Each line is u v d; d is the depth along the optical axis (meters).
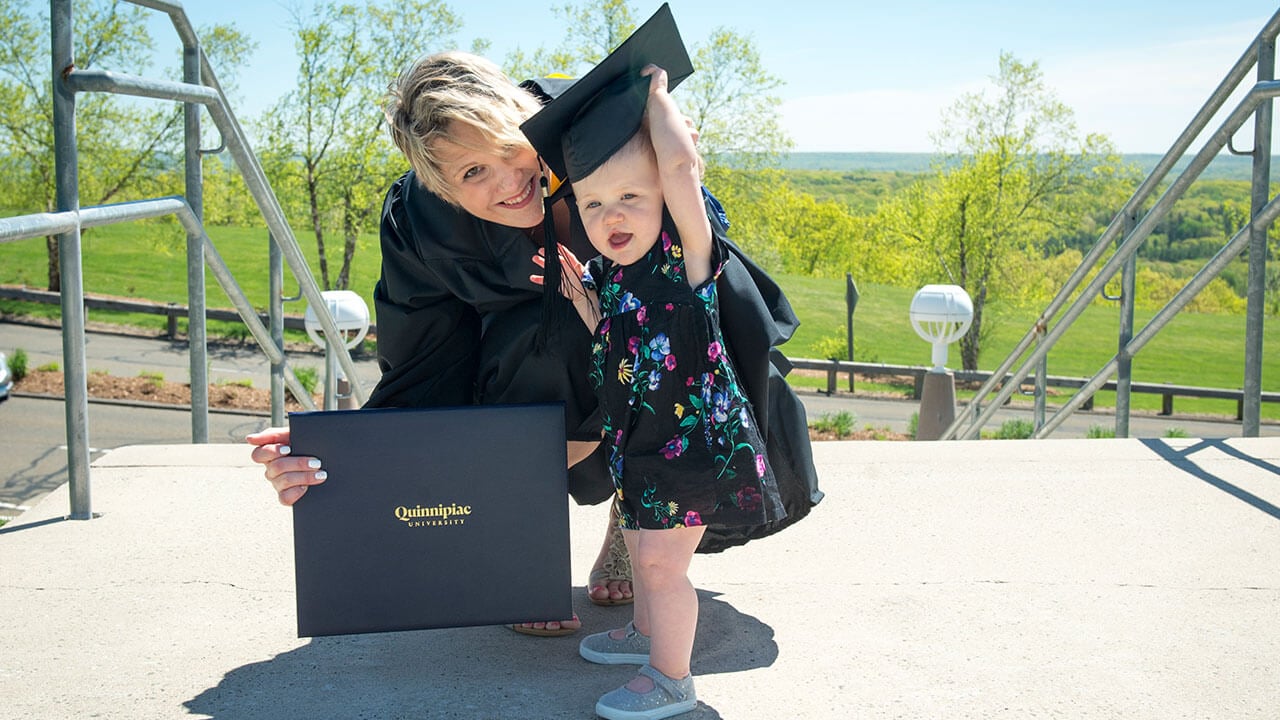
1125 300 4.61
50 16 2.70
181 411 17.36
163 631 2.32
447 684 2.07
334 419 2.00
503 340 2.24
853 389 24.42
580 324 2.13
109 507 3.13
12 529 2.94
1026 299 27.92
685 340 1.87
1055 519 3.06
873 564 2.75
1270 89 3.47
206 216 26.66
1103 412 22.95
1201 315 43.03
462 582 2.05
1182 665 2.10
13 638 2.26
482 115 1.96
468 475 2.03
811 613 2.43
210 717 1.90
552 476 2.04
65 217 2.74
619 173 1.85
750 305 1.96
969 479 3.44
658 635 1.90
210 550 2.81
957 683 2.03
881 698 1.97
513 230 2.21
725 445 1.87
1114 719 1.87
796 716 1.89
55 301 26.50
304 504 2.01
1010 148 26.44
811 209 57.91
